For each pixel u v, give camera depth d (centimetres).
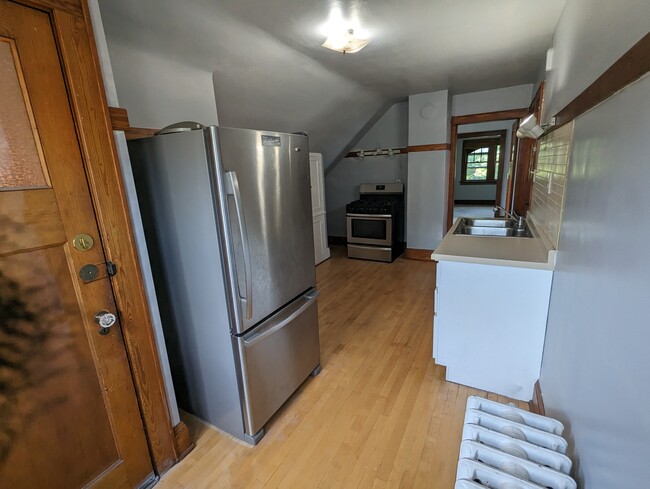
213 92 251
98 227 119
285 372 184
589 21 136
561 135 170
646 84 77
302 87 316
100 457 128
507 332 183
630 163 84
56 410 113
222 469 153
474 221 296
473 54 279
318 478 147
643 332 73
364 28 222
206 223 143
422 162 446
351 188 565
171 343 178
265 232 161
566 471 105
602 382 95
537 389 178
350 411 186
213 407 174
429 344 252
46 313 108
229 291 146
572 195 141
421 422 175
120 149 126
